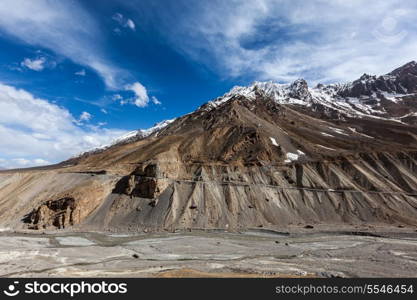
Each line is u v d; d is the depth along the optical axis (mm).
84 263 44562
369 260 46531
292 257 48531
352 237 63312
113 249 52656
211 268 42000
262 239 61531
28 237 62656
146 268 41938
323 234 66125
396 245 56219
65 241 59594
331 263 44875
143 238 62344
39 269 41156
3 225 73062
